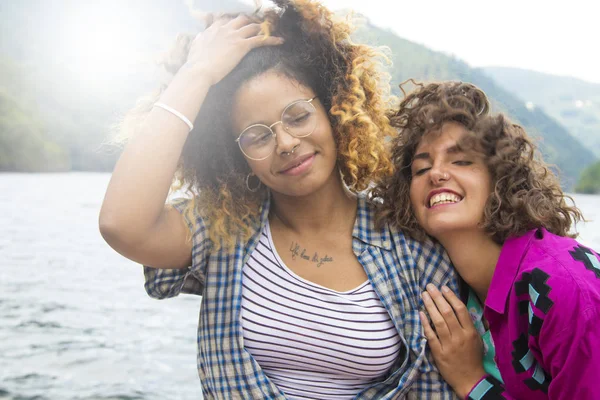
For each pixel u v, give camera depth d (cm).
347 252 209
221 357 202
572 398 164
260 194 216
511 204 188
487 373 202
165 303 752
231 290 203
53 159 7369
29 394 437
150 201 184
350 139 201
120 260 1081
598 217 2536
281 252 209
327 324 196
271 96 189
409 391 208
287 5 203
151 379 476
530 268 174
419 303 204
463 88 206
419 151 204
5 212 1941
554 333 164
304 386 203
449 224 193
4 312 680
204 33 200
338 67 202
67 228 1576
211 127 204
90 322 649
